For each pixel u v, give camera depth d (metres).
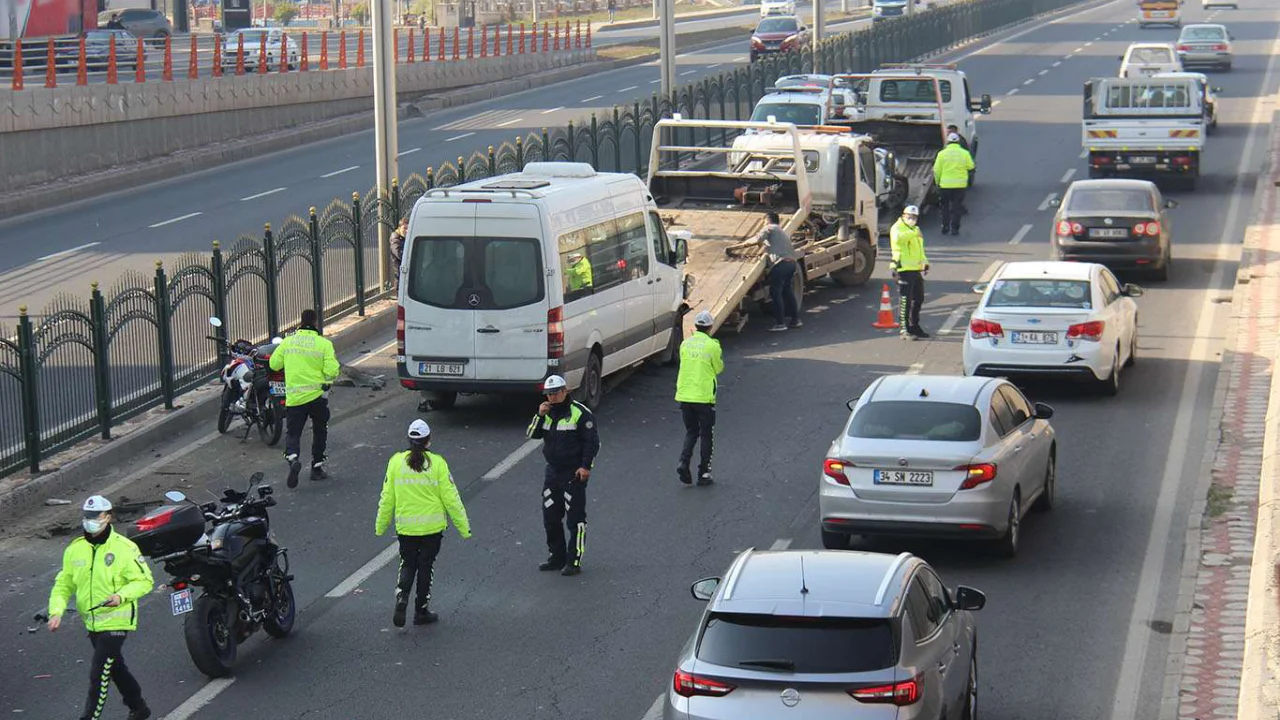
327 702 19.72
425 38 101.69
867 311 46.88
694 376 29.20
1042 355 35.19
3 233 55.50
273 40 104.31
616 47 139.00
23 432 29.70
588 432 24.48
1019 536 26.06
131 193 65.00
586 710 19.33
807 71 93.56
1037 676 20.02
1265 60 112.56
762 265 43.66
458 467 31.14
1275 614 21.09
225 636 20.72
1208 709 18.84
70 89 65.56
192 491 29.64
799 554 16.44
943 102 66.06
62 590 18.34
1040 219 60.66
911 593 15.61
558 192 34.59
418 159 74.00
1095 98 65.81
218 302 36.84
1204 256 52.62
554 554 24.95
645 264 38.59
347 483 30.11
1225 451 31.09
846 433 24.81
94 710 18.34
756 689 14.29
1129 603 22.75
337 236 43.56
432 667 20.89
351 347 42.44
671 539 26.42
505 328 33.91
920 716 14.44
